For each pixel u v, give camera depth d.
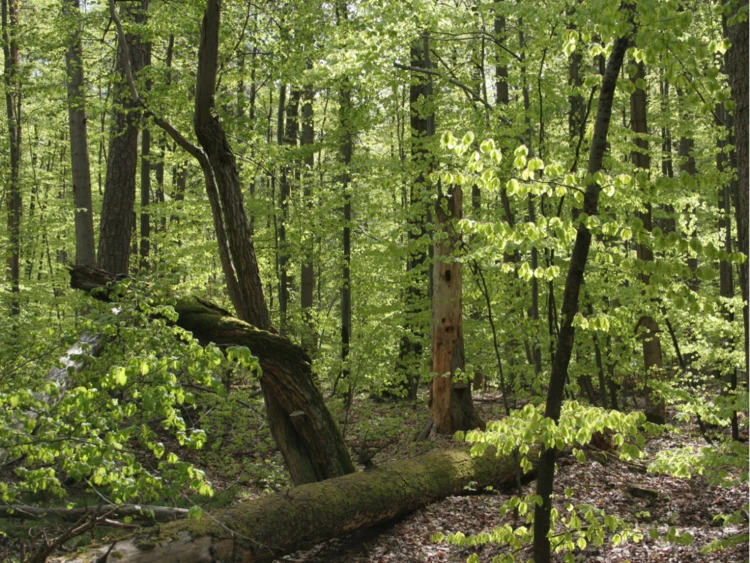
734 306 7.97
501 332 9.88
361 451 7.23
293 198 10.89
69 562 4.49
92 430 3.56
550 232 4.29
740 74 5.93
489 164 3.73
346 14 10.78
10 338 4.93
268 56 9.32
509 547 5.99
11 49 12.55
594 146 3.51
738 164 6.01
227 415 8.85
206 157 7.51
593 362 10.02
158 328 4.55
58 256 20.33
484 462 7.98
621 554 5.50
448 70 11.77
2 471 5.98
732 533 5.60
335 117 14.52
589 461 8.77
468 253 6.21
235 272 7.54
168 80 9.29
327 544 6.69
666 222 13.56
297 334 12.55
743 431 9.30
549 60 8.00
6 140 13.58
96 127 16.11
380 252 11.39
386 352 9.89
